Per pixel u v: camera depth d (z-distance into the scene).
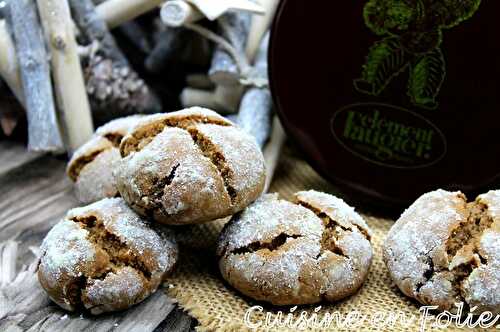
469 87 0.29
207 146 0.26
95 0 0.37
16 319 0.25
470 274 0.24
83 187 0.30
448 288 0.25
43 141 0.33
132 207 0.26
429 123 0.30
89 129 0.35
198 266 0.27
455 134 0.30
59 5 0.33
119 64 0.36
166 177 0.25
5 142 0.37
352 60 0.30
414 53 0.29
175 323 0.25
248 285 0.25
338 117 0.31
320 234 0.25
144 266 0.25
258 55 0.36
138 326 0.25
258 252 0.25
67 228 0.25
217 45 0.35
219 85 0.36
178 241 0.28
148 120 0.26
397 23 0.29
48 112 0.33
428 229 0.25
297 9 0.31
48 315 0.25
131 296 0.25
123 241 0.25
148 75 0.39
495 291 0.24
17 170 0.35
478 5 0.28
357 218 0.27
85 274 0.25
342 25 0.30
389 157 0.31
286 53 0.31
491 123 0.29
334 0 0.30
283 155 0.37
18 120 0.37
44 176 0.34
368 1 0.30
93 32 0.35
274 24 0.31
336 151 0.32
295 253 0.25
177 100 0.38
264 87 0.35
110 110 0.36
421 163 0.31
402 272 0.25
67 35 0.33
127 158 0.26
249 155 0.26
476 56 0.29
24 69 0.34
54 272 0.25
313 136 0.32
